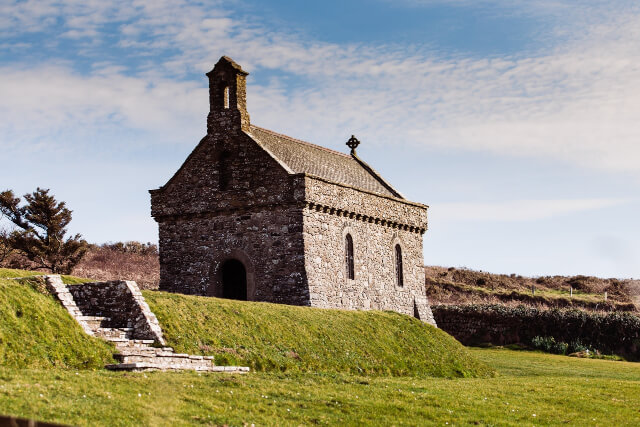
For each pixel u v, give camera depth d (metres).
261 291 40.31
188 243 42.62
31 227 56.06
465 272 81.75
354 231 43.88
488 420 22.50
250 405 20.44
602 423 23.44
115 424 16.81
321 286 40.41
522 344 55.16
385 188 51.53
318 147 51.19
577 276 84.50
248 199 41.22
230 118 42.41
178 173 43.22
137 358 23.28
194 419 18.36
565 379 33.50
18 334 21.56
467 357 38.03
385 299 45.97
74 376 19.86
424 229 50.69
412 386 26.70
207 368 24.69
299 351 29.95
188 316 28.09
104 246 78.88
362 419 20.95
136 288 26.94
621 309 69.25
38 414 16.38
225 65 42.75
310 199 40.12
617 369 42.78
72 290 27.17
